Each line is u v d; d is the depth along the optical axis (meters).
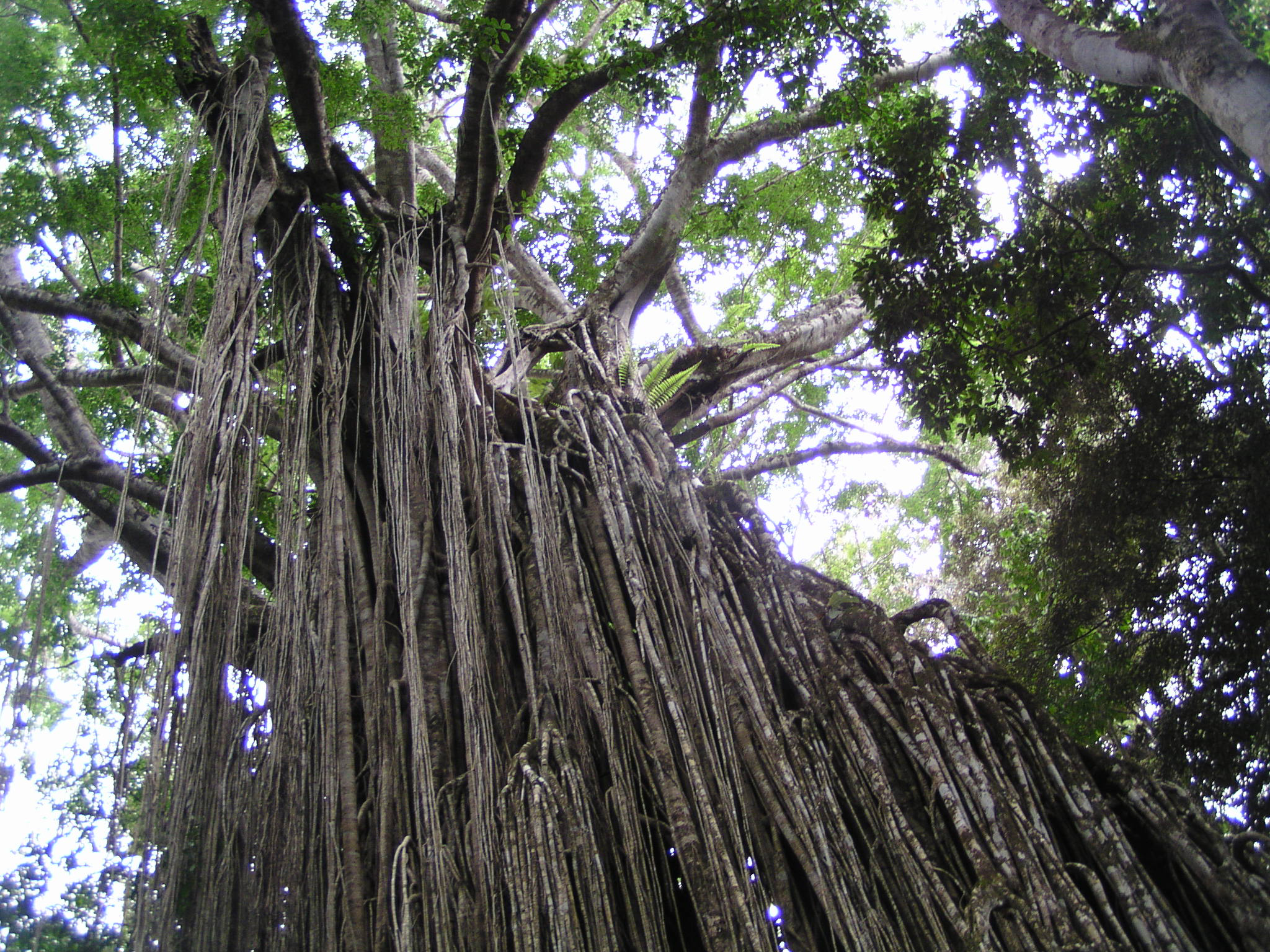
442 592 7.04
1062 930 4.64
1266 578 8.64
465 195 8.45
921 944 4.90
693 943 5.54
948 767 5.38
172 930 5.43
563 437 7.82
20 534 12.77
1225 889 4.91
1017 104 8.65
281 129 9.82
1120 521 9.39
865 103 9.14
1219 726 8.81
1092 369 8.77
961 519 12.95
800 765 5.51
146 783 5.30
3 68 10.01
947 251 8.62
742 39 8.77
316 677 6.33
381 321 7.38
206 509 6.20
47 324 12.02
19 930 6.98
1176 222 8.88
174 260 8.62
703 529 6.76
